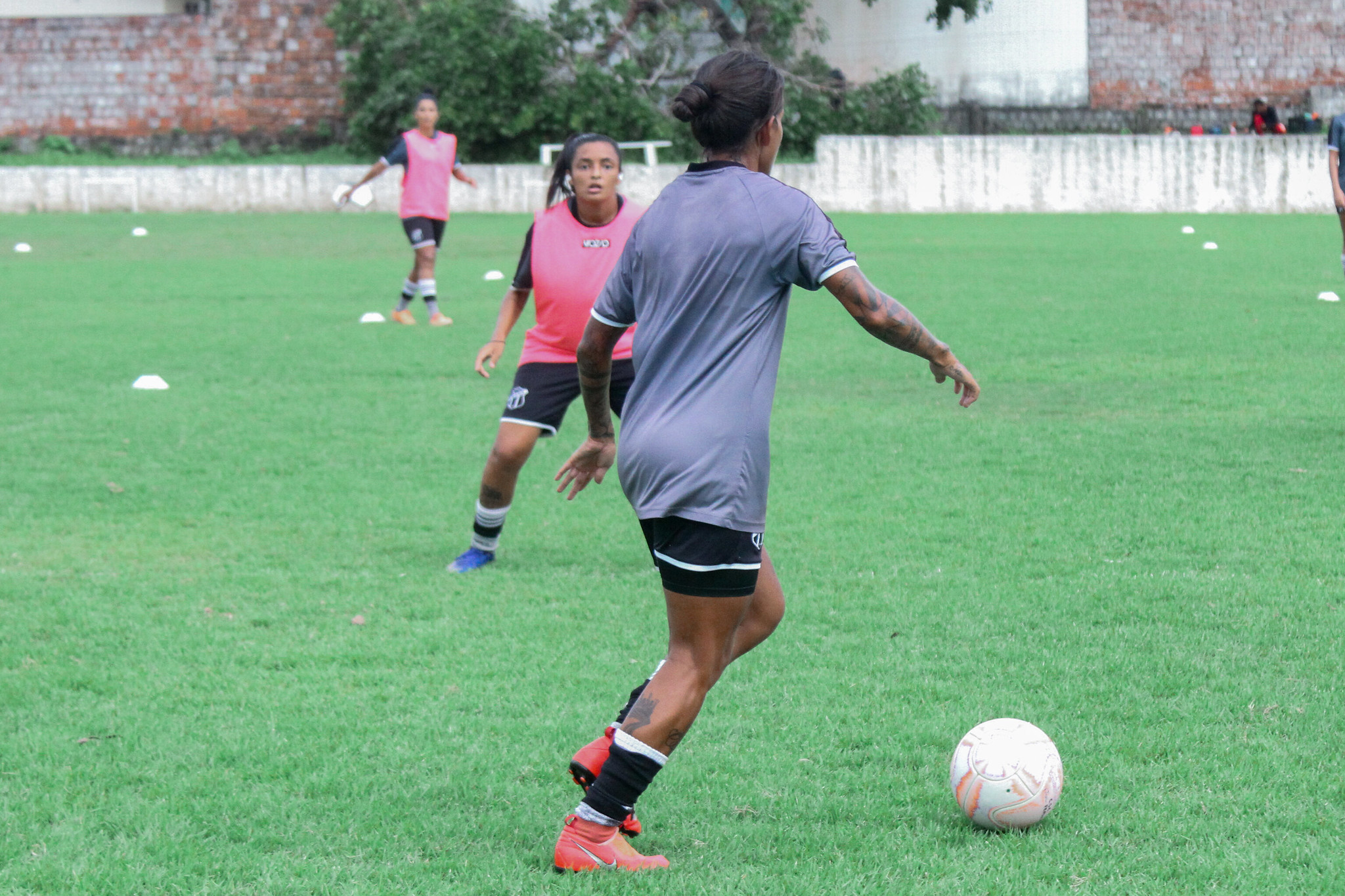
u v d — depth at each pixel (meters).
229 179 56.75
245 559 11.34
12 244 42.91
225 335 24.81
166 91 62.75
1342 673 8.27
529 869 5.95
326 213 56.34
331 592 10.39
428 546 11.78
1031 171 55.69
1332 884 5.64
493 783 6.90
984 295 29.45
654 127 59.88
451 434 16.53
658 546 5.81
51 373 20.78
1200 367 20.38
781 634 9.22
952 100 64.44
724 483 5.63
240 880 5.89
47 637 9.36
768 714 7.79
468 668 8.66
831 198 56.34
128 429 16.81
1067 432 16.11
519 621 9.64
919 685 8.19
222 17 62.34
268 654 8.96
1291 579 10.27
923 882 5.74
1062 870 5.83
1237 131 64.25
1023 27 63.53
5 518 12.66
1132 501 12.73
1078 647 8.86
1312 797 6.56
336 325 26.31
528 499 13.50
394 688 8.31
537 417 10.66
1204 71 64.06
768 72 5.86
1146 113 64.19
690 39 61.75
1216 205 55.16
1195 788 6.68
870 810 6.53
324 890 5.77
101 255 40.16
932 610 9.67
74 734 7.61
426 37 59.38
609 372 6.53
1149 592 9.99
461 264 38.22
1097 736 7.36
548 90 60.56
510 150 61.03
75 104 62.53
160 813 6.55
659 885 5.75
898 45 64.31
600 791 5.80
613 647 9.05
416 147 25.73
